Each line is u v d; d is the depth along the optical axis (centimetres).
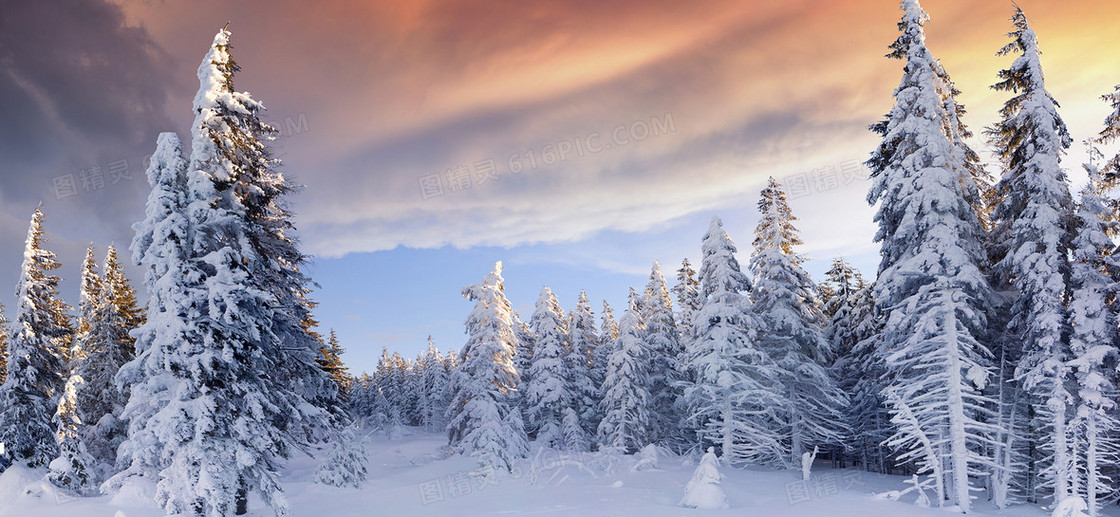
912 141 2102
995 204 2295
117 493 1677
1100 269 1914
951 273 1884
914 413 2080
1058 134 1953
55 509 1661
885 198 2169
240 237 1563
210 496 1353
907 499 2034
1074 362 1719
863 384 2898
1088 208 1869
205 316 1439
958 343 1877
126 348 3031
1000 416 2017
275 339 1608
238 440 1462
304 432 1780
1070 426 1734
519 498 2005
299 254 1841
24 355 2625
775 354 3053
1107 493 2081
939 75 2125
